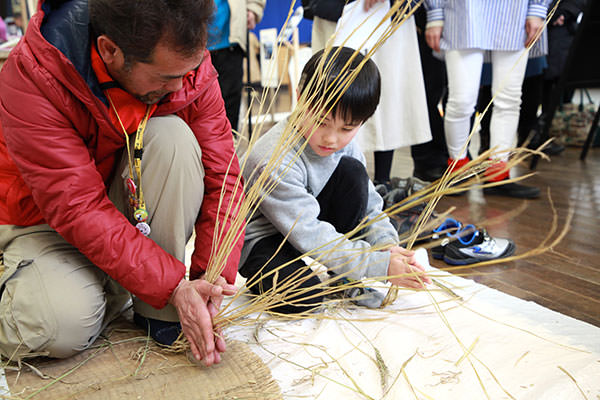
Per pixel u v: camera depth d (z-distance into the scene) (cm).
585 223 215
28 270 106
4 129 97
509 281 159
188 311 103
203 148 120
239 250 117
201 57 90
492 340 117
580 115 408
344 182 142
